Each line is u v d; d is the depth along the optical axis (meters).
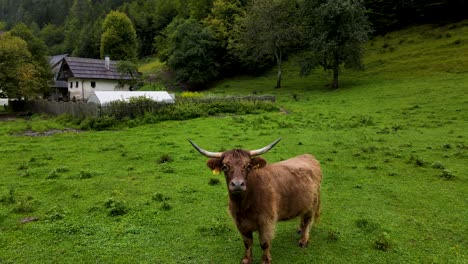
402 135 20.31
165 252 7.80
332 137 20.31
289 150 17.39
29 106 41.62
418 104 29.66
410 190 11.56
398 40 55.66
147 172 14.11
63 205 10.70
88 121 26.00
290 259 7.42
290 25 50.91
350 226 8.98
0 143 20.83
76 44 116.25
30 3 167.88
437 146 17.39
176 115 28.45
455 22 54.88
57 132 24.94
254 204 6.65
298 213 7.56
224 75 68.75
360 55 44.47
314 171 8.09
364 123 24.28
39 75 45.06
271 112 31.53
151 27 106.69
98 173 13.94
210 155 6.94
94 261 7.48
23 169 14.96
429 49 48.12
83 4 143.88
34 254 7.75
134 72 61.81
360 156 15.89
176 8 101.62
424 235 8.41
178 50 63.28
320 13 44.12
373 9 61.88
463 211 9.78
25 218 9.70
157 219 9.52
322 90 44.84
